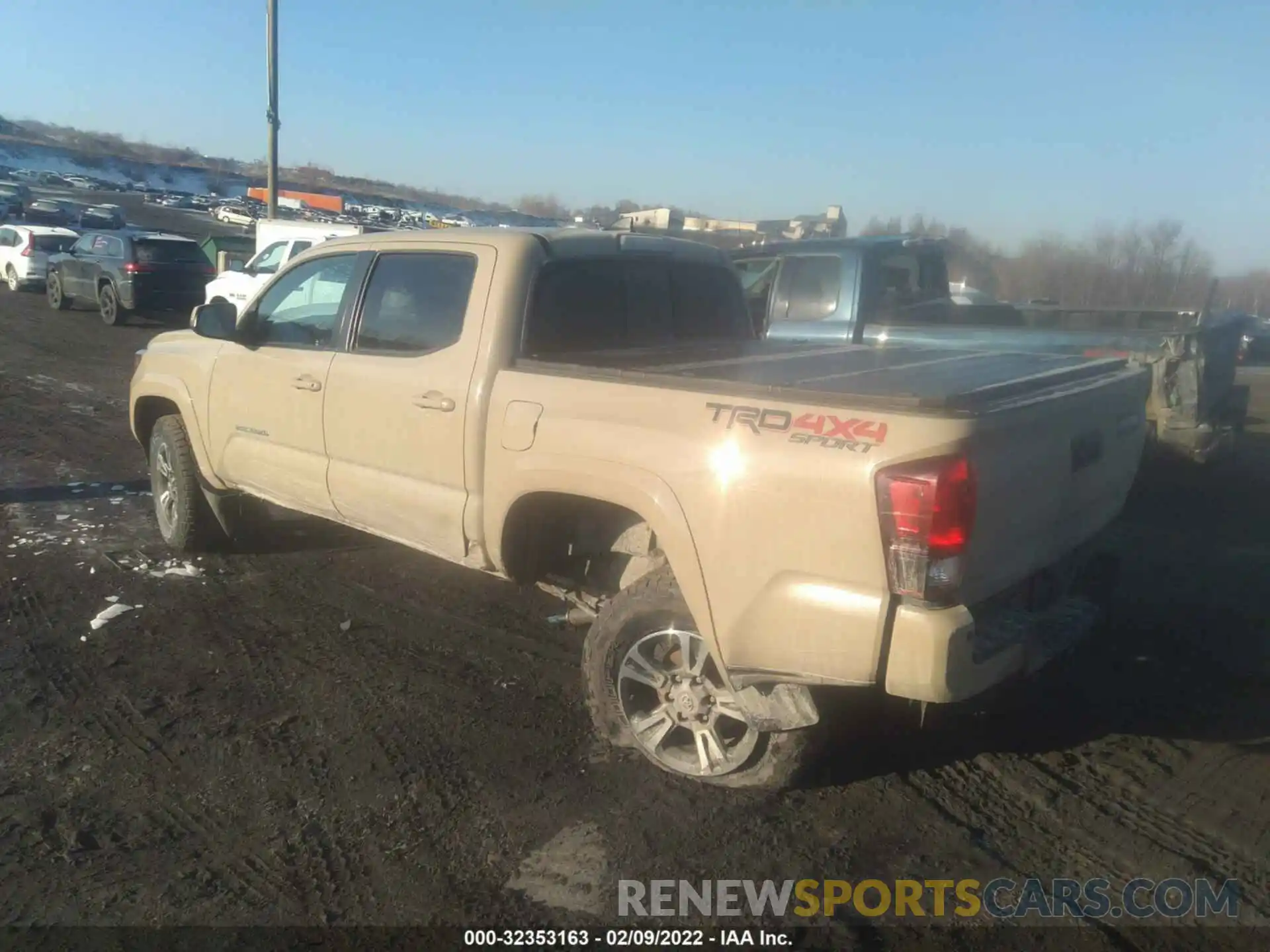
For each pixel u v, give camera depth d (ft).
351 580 19.88
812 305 27.27
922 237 28.96
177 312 68.03
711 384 11.58
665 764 12.67
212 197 242.17
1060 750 13.64
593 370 12.76
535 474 12.95
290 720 14.32
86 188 229.04
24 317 65.05
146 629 17.35
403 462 14.94
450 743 13.71
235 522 20.62
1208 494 26.86
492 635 17.37
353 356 15.78
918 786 12.70
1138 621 18.08
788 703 11.36
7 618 17.69
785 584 10.77
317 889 10.75
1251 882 10.96
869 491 10.13
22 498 25.31
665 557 12.98
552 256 14.39
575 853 11.35
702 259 17.15
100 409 36.86
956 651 10.12
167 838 11.59
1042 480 11.43
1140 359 22.98
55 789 12.53
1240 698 15.19
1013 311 28.81
